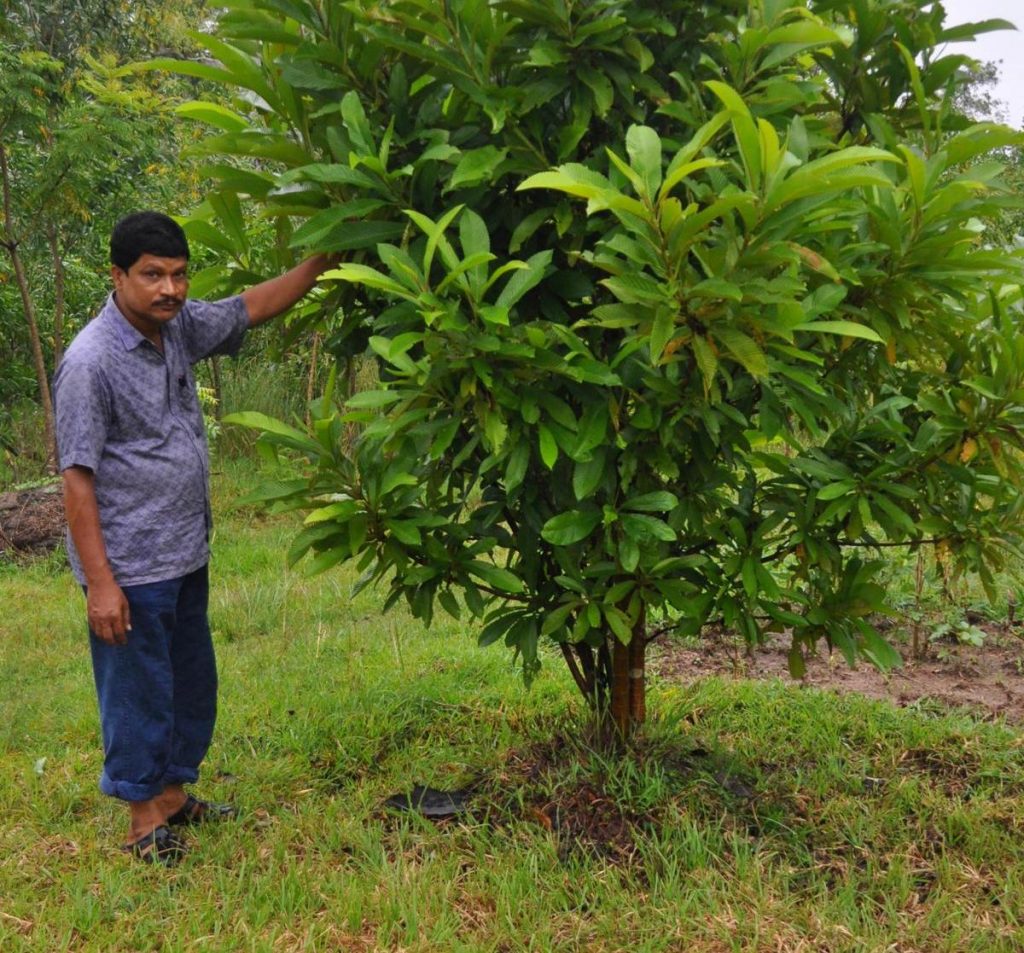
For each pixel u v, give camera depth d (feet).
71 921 10.11
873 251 9.75
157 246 10.46
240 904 10.39
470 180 9.29
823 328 8.83
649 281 8.78
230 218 11.34
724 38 10.46
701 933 9.75
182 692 11.91
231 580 23.22
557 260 10.73
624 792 11.65
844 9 10.77
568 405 10.25
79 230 37.73
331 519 10.72
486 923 10.03
